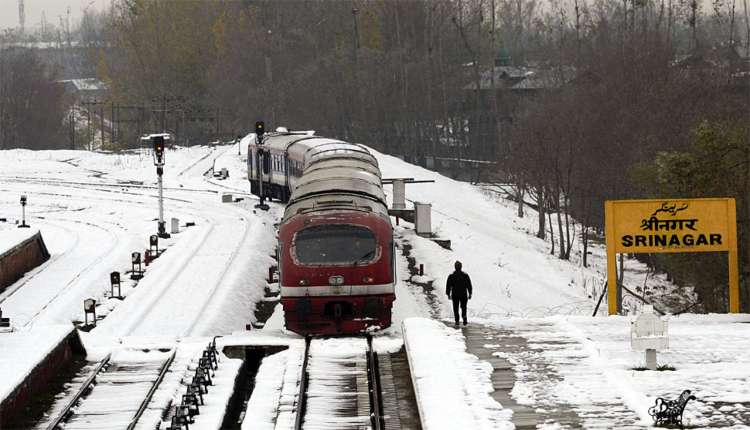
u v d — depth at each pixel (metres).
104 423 64.56
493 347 76.94
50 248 159.00
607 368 70.06
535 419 59.72
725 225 85.69
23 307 115.06
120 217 190.62
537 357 73.81
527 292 143.62
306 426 63.22
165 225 175.25
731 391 64.25
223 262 132.88
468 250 160.25
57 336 77.62
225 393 72.12
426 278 132.25
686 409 60.97
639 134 197.12
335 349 81.19
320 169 125.50
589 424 58.69
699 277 118.44
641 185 151.50
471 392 64.94
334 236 96.31
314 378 73.19
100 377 75.00
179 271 128.38
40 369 71.56
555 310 132.25
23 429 63.66
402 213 167.88
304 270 95.00
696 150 121.62
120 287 125.19
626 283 167.62
